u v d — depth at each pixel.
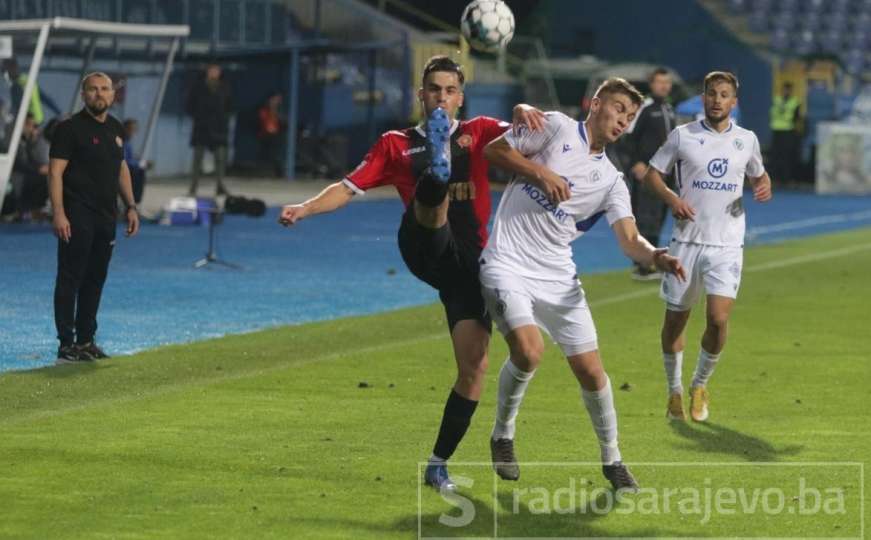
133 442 26.52
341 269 59.22
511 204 23.34
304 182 109.81
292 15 118.00
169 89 109.38
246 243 69.19
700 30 139.62
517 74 125.94
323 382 33.16
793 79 138.75
